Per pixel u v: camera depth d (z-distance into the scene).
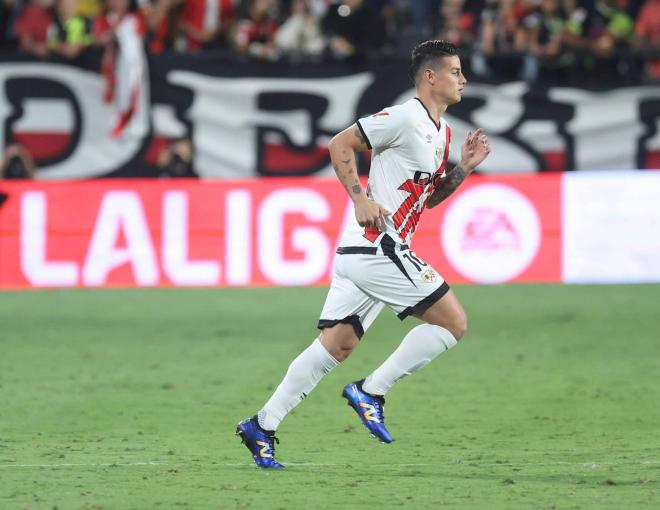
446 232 50.47
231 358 37.00
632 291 50.03
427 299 22.59
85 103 51.88
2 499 20.67
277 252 50.50
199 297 48.75
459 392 32.09
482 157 23.92
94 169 52.16
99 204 50.38
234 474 22.77
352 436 26.81
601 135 52.66
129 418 28.81
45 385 33.03
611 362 36.19
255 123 52.25
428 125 22.66
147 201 50.38
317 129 52.31
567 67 52.84
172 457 24.50
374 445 25.80
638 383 33.06
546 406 30.14
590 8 56.19
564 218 50.75
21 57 51.53
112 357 37.25
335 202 50.38
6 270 50.44
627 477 22.25
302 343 39.44
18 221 50.31
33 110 51.72
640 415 28.88
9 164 51.72
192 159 52.31
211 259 50.47
